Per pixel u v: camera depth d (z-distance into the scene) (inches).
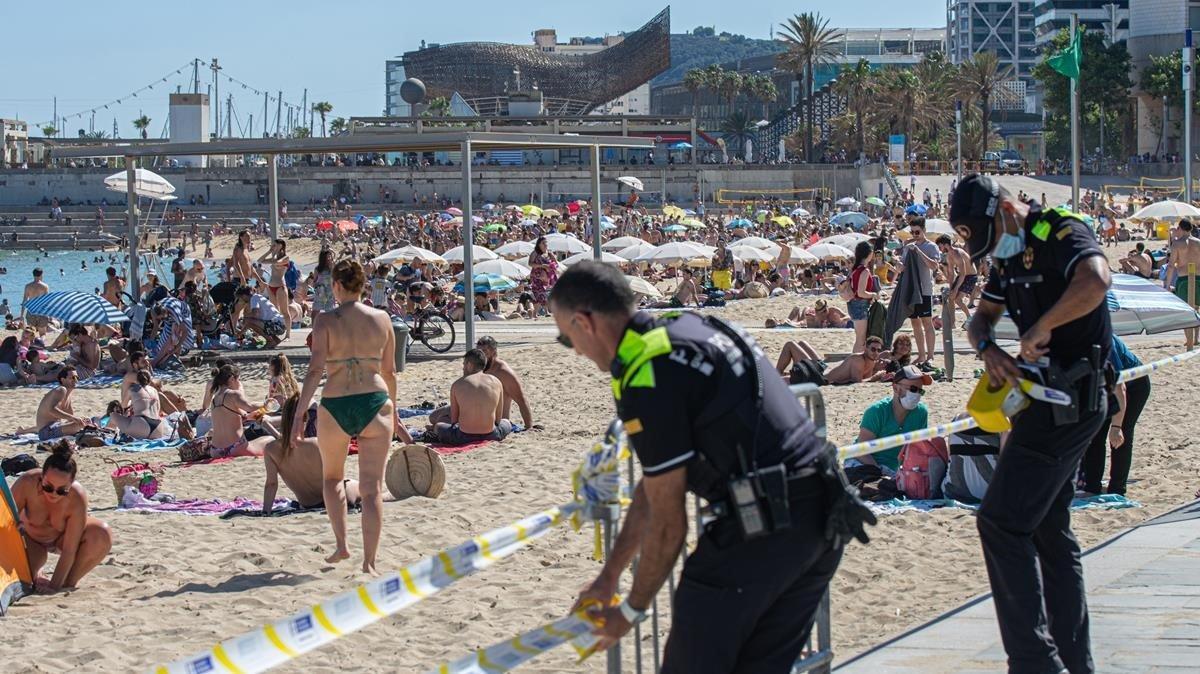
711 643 129.3
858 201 3164.4
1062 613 185.6
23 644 254.5
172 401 610.9
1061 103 4072.3
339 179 3535.9
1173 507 350.3
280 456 385.7
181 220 3358.8
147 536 352.5
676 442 124.0
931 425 479.5
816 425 177.5
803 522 129.4
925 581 290.0
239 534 352.2
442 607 273.7
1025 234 175.8
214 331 866.1
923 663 206.8
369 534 305.1
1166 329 639.8
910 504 363.3
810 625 140.9
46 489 297.0
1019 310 178.5
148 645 251.9
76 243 3221.0
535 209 2807.6
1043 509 176.4
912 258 650.8
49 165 3831.2
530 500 390.0
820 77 7746.1
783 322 995.3
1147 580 255.4
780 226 2452.0
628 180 3011.8
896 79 4037.9
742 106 7677.2
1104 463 367.9
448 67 5634.8
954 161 3656.5
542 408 600.7
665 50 5423.2
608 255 1606.8
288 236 3093.0
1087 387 173.9
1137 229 2413.9
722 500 129.3
